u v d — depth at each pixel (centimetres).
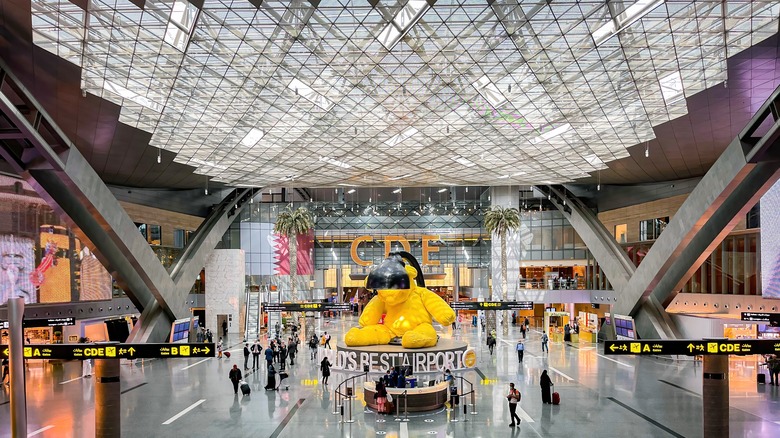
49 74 2570
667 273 3825
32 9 2103
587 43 2528
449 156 4438
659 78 2881
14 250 3662
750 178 2748
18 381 1303
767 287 3875
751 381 3047
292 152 4238
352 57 2659
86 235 3150
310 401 2575
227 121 3491
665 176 4944
